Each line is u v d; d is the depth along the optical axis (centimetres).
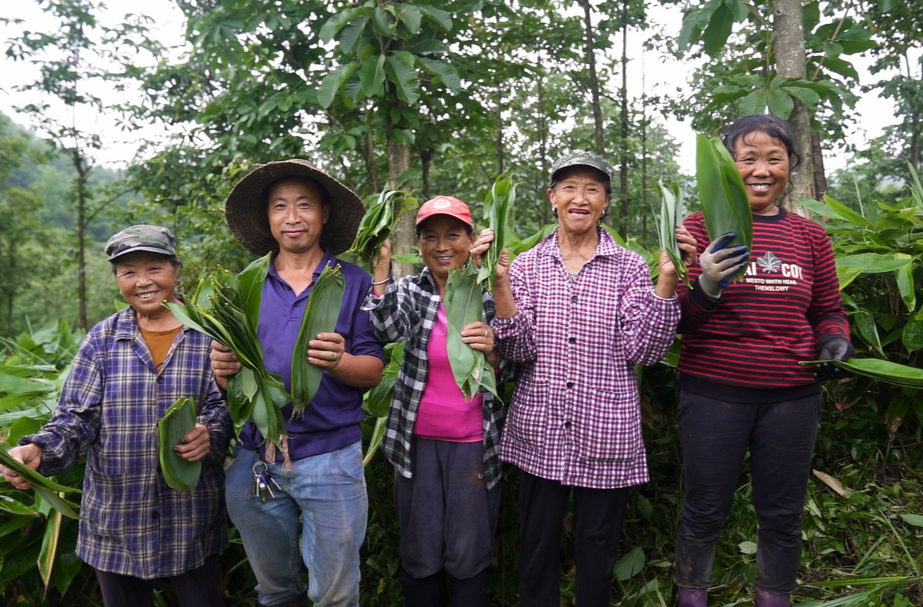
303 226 194
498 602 253
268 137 537
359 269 208
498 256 183
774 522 196
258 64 511
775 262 190
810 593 232
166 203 818
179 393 190
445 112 515
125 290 190
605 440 197
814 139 611
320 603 199
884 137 975
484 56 559
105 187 1069
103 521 187
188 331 194
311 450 190
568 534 265
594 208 205
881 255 263
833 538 252
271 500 194
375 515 267
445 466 211
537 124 982
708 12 328
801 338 190
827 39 360
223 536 204
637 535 269
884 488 273
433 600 215
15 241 1659
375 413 248
